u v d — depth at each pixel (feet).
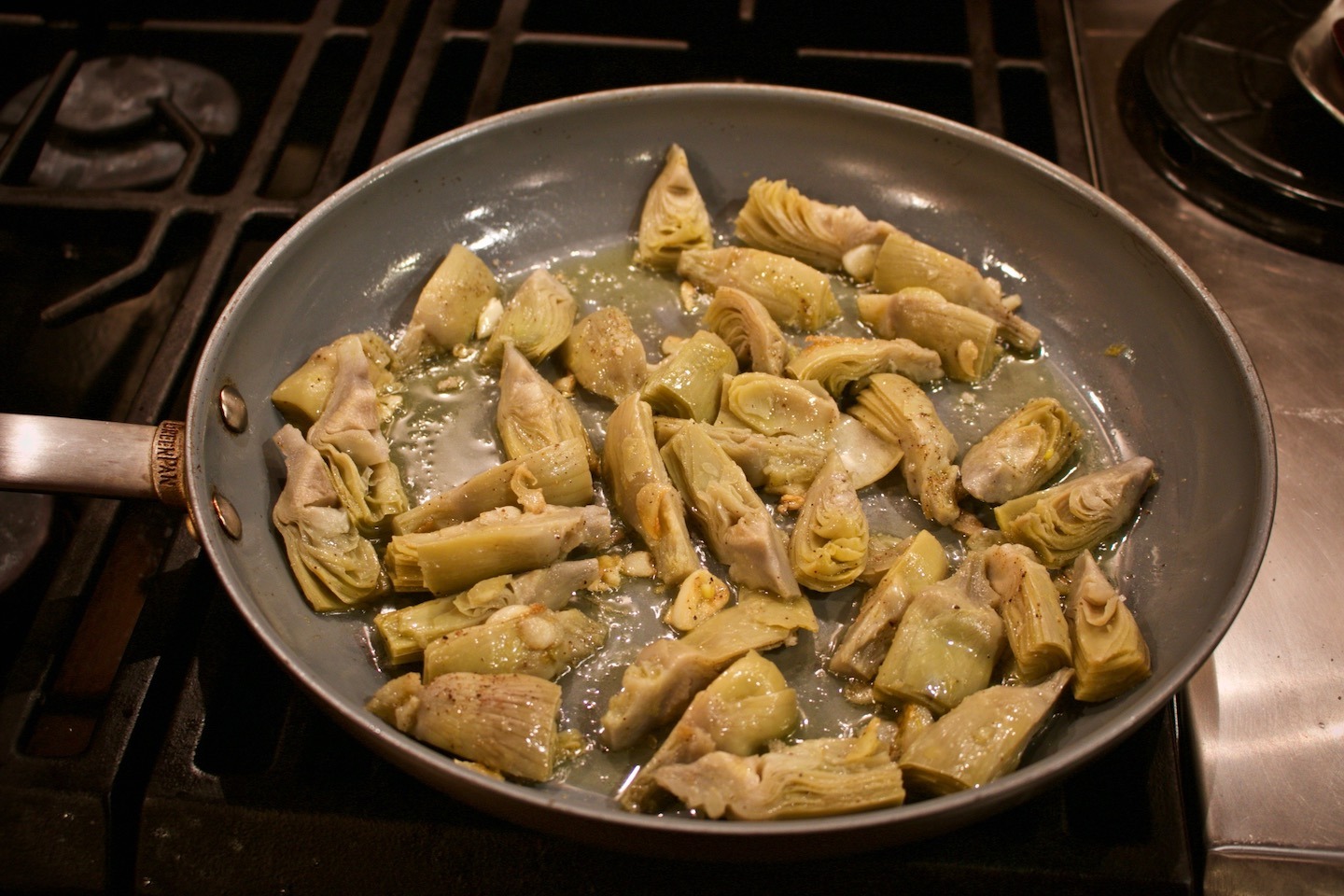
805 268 1.81
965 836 1.44
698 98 1.86
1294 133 1.92
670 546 1.59
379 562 1.60
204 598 1.60
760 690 1.48
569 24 2.17
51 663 1.54
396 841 1.44
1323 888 1.45
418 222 1.83
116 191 1.87
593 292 1.86
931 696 1.49
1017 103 2.06
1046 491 1.63
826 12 2.15
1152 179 1.97
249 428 1.65
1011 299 1.80
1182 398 1.68
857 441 1.70
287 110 1.96
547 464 1.61
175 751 1.48
